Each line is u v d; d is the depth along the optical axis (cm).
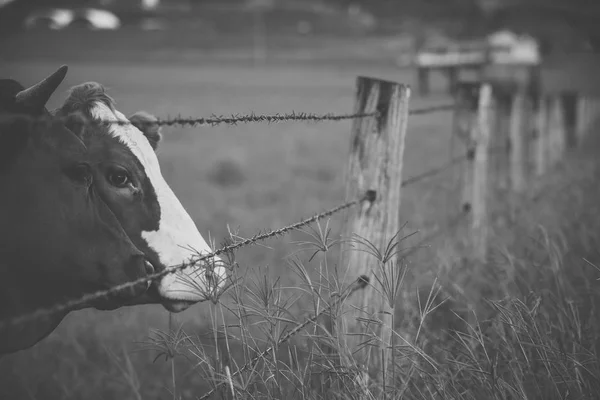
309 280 310
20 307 286
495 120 1008
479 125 568
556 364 315
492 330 354
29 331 288
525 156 1024
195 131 2450
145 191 323
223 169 1515
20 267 280
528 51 1859
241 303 297
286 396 297
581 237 503
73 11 5941
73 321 626
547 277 406
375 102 362
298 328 314
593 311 362
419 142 1888
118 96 3027
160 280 320
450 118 2627
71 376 505
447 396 305
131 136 326
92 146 313
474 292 422
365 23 7100
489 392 307
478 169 564
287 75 4603
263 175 1572
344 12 7506
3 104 272
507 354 335
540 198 664
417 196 820
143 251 320
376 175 363
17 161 276
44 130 281
